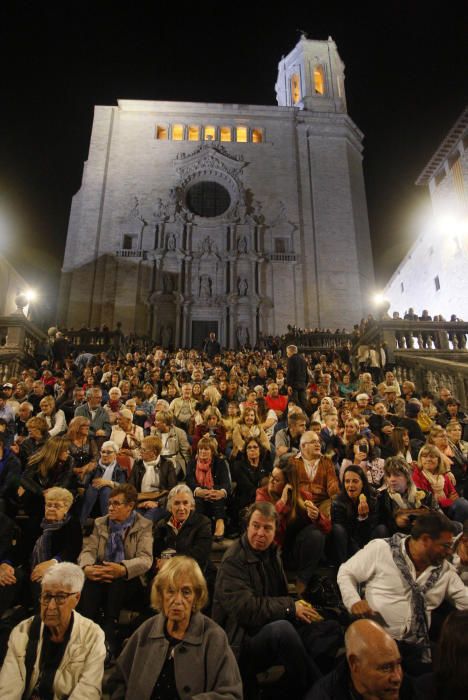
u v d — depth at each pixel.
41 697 3.30
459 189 25.92
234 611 3.93
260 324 32.59
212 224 34.41
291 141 37.41
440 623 3.94
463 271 25.05
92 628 3.53
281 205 35.59
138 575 4.61
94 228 33.81
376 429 8.73
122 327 31.69
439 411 10.79
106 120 36.69
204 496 6.18
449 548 3.84
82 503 6.00
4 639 4.45
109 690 3.37
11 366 15.36
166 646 3.30
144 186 35.22
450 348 15.65
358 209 36.91
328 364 17.73
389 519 5.51
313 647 3.96
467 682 2.17
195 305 32.56
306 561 5.01
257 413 9.28
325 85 40.84
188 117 37.44
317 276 34.22
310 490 5.81
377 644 2.49
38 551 4.90
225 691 3.10
